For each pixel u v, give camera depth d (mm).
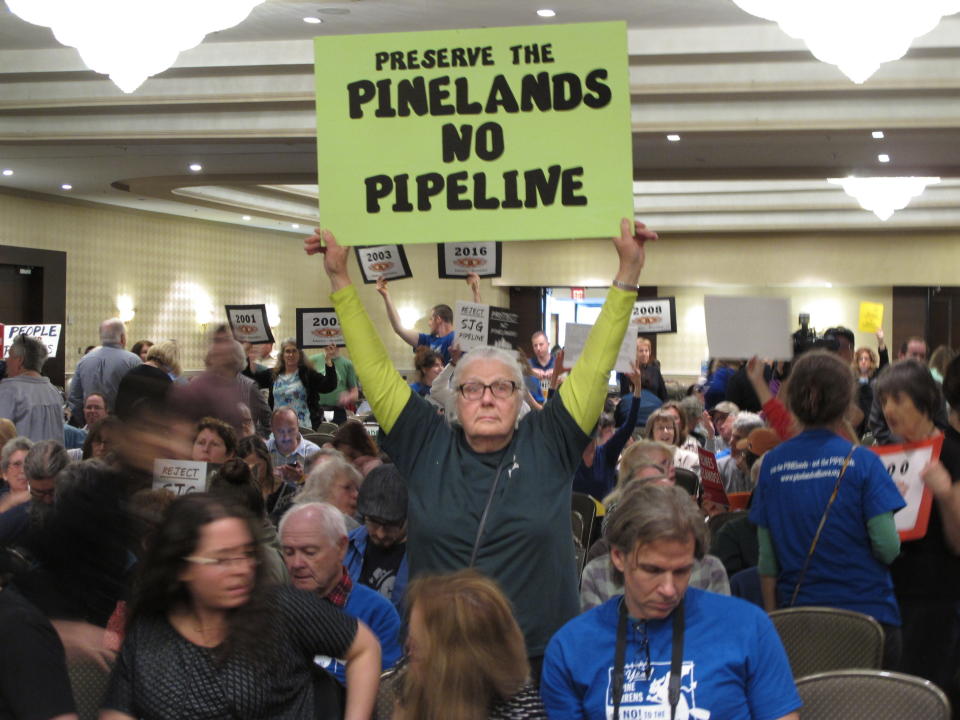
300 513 3859
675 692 2789
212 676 2682
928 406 4359
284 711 2762
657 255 23391
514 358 3488
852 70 8148
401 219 3768
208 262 22406
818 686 3150
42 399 9500
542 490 3381
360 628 2930
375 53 3785
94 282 20062
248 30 11695
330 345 14148
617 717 2814
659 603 2793
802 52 11625
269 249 23922
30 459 4836
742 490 7539
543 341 13180
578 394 3467
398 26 11500
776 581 4340
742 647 2832
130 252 20766
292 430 8461
